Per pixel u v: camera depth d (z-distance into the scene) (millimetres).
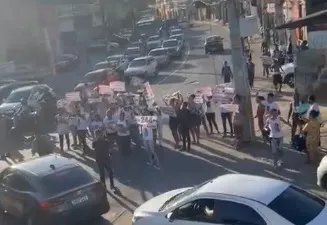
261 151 16859
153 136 17234
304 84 23016
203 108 19750
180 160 16984
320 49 22938
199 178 15008
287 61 30359
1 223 13086
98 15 69625
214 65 40031
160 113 18641
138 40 65375
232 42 17531
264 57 31594
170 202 9758
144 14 124500
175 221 9094
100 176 14914
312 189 13102
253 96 25688
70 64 49125
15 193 12320
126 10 86250
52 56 47750
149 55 41750
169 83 33500
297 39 33438
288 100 23969
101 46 58625
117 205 13664
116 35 68500
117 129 18000
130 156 18250
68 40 60812
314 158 14914
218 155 17016
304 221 8062
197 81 33219
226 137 19156
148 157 17781
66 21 60562
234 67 17594
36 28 49812
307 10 32500
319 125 14883
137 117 16875
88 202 11914
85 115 19312
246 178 9227
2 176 12984
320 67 22766
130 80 35219
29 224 11906
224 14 78938
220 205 8633
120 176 16156
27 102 24641
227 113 18844
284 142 17438
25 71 44438
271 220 8078
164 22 80375
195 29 78438
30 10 49531
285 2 40781
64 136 21969
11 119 22734
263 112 17859
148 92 20516
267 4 43375
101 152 14688
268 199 8391
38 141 17734
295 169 14734
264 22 46219
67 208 11586
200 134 19984
